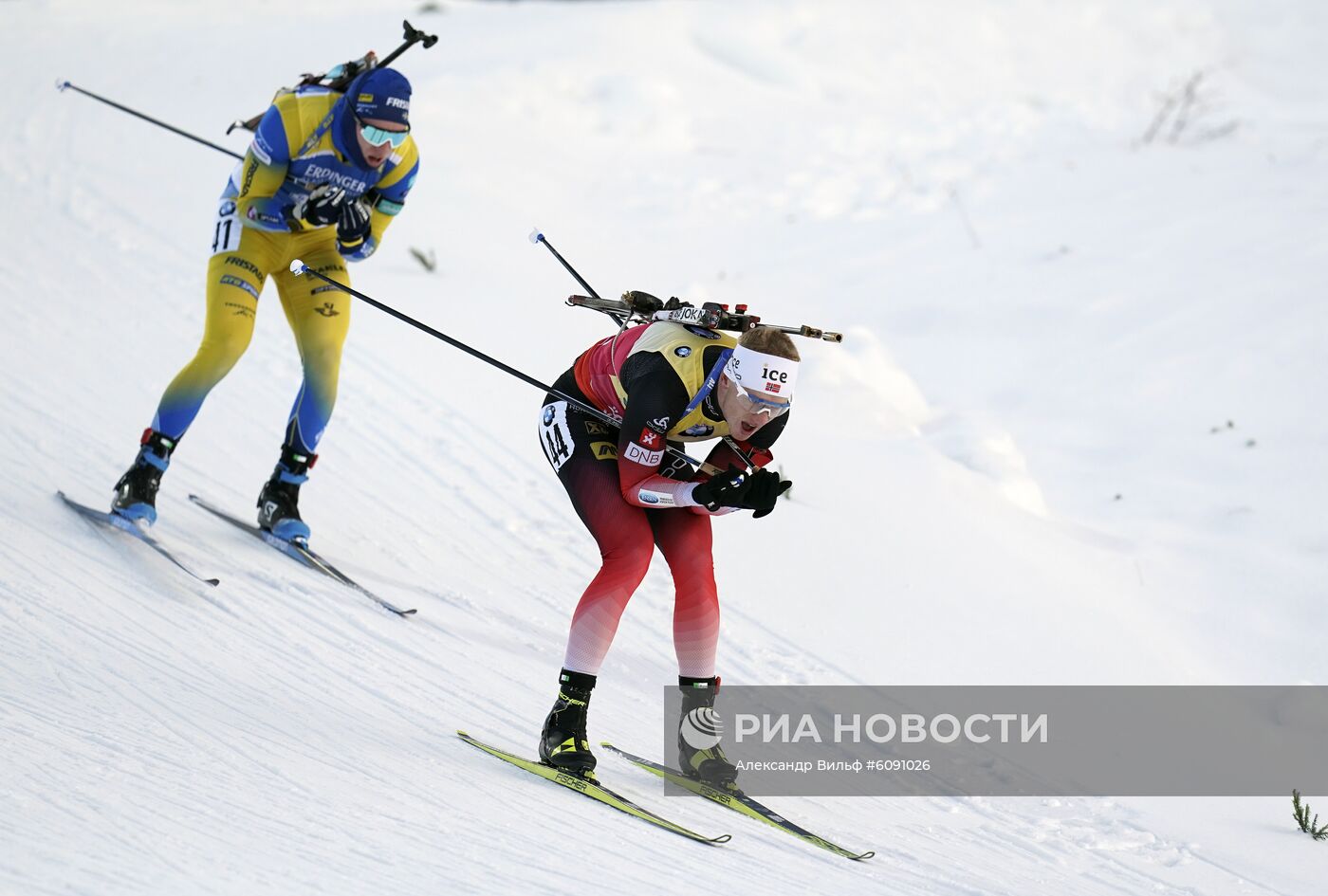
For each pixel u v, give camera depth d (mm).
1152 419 32906
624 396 15000
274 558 20328
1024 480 29109
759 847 13477
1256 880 15117
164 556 19328
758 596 22031
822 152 53812
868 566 23516
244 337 20094
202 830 11359
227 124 49438
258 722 14562
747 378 13625
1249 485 29734
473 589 20828
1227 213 43969
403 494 23938
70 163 42281
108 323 29594
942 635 21625
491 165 49344
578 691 14469
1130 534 28016
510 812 13141
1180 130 55250
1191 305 37906
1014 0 74312
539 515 23906
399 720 15531
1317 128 55938
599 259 40938
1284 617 24578
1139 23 73125
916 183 49875
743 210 47594
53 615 16688
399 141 19531
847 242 44438
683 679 15062
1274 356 34938
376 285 34125
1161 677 21438
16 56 58625
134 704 14422
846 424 29969
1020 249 42781
